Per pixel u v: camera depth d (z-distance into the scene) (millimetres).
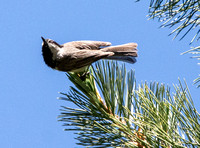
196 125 3213
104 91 4484
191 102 3396
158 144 3352
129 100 4258
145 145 3504
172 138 3365
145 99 3695
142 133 3621
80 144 3855
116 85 4480
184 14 3824
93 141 3859
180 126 3438
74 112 4301
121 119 4203
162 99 3951
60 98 4426
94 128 4012
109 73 4531
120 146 3777
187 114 3320
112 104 4402
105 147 3812
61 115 4262
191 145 3244
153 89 4125
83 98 4496
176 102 3469
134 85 4355
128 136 3781
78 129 4023
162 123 3598
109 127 4039
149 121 3338
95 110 4438
